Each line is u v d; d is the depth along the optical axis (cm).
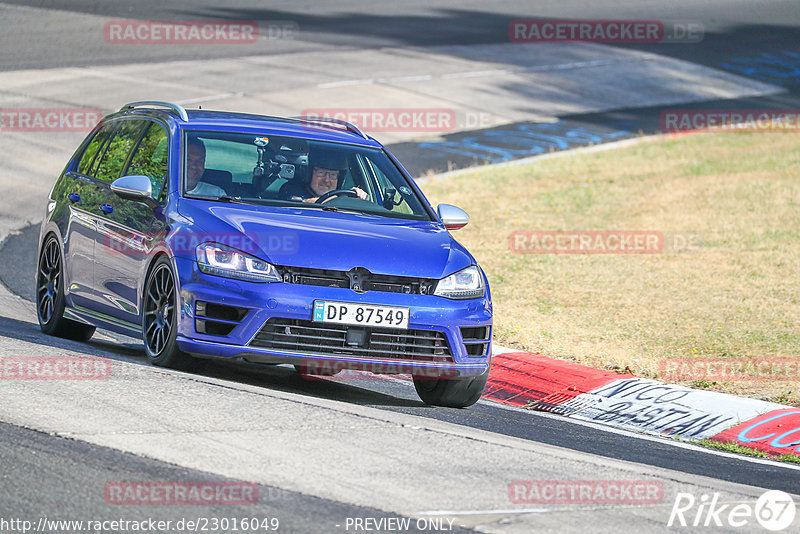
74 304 3219
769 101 11850
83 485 1788
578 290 4916
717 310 4584
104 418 2172
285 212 2794
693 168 7988
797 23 17112
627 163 8262
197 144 2966
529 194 7181
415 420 2517
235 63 10988
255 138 3048
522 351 3769
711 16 17250
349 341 2591
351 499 1838
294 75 10712
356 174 3055
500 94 11000
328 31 13500
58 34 11419
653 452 2708
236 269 2564
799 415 3086
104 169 3259
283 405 2422
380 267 2638
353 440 2203
